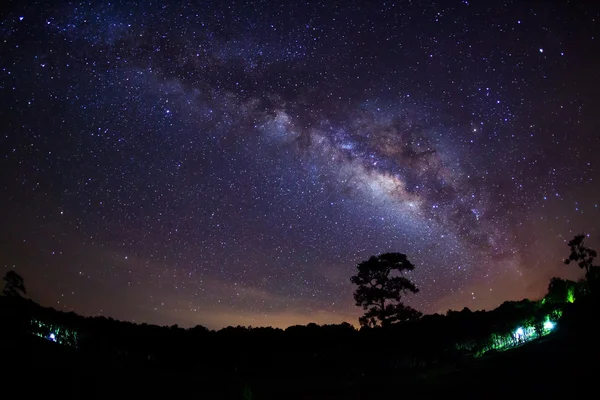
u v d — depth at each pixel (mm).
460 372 18297
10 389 11984
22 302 19453
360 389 18391
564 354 16859
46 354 14992
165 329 23953
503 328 21703
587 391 13883
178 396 14859
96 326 21234
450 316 26438
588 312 20344
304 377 20312
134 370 16547
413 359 21000
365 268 30797
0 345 14602
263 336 24797
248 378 19875
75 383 13523
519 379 15938
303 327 27188
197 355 21047
